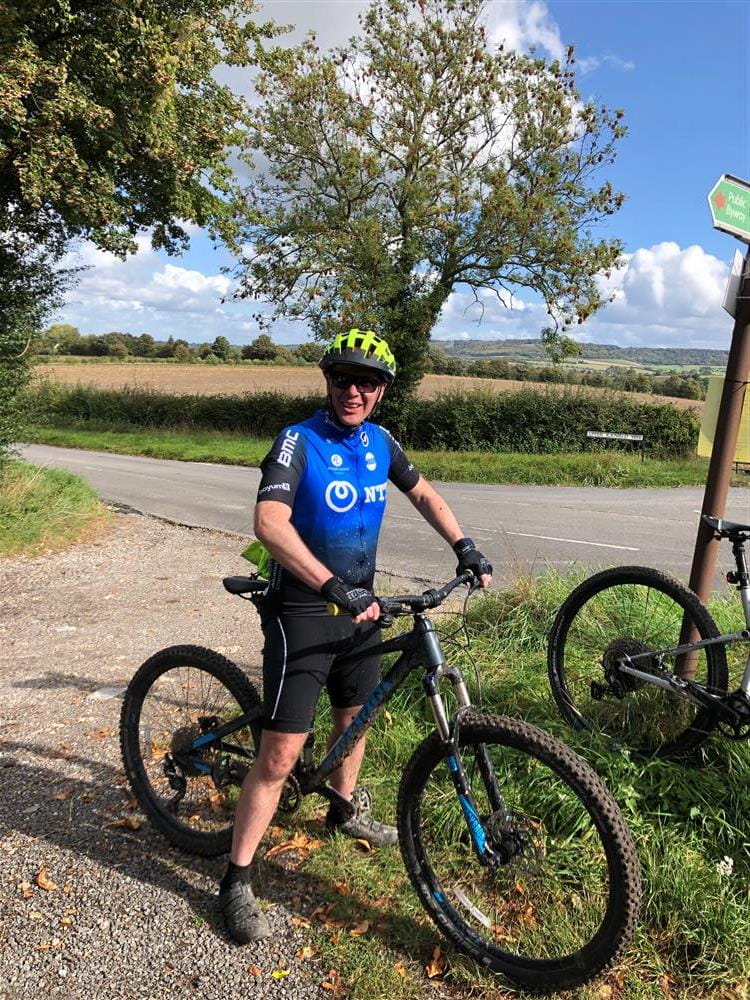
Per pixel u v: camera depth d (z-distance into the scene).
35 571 7.49
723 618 4.21
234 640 5.41
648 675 3.19
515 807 2.60
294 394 30.12
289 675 2.39
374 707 2.51
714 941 2.31
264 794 2.46
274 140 23.14
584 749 3.20
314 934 2.45
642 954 2.31
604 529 10.09
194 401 31.08
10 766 3.59
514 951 2.34
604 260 22.47
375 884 2.67
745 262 3.21
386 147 23.17
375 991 2.21
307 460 2.35
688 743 3.17
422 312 23.58
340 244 22.50
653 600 3.77
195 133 12.64
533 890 2.51
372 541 2.50
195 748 2.90
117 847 2.94
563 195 22.97
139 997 2.21
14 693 4.47
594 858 2.56
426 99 22.14
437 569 7.60
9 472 10.24
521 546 8.81
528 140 22.30
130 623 5.85
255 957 2.36
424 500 2.67
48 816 3.16
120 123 10.94
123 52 10.52
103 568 7.66
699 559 3.41
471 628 4.90
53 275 10.66
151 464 19.53
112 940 2.43
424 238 23.86
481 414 22.73
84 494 10.88
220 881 2.69
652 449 21.84
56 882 2.72
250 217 15.95
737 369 3.27
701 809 2.87
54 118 9.35
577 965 2.15
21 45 9.33
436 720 2.35
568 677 3.79
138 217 13.29
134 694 3.13
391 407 24.00
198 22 12.13
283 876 2.74
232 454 21.08
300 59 22.27
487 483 16.94
